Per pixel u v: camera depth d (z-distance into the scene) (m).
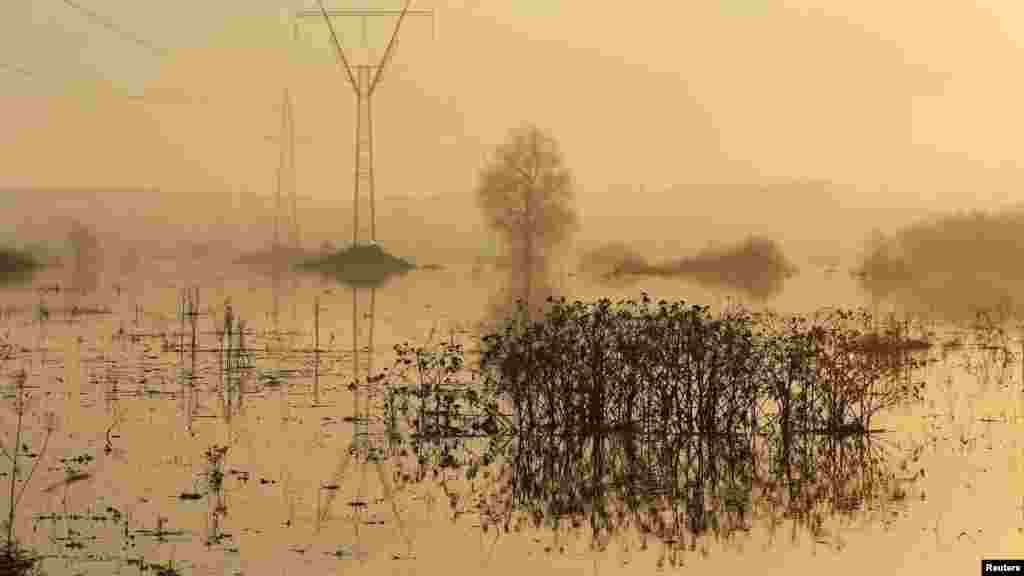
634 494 39.16
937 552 32.44
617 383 49.91
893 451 45.25
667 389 49.97
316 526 34.66
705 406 48.44
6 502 36.69
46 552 31.58
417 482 40.25
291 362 70.75
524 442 47.16
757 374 50.69
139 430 48.41
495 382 52.84
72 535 33.25
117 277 172.00
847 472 42.00
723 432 48.59
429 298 127.44
